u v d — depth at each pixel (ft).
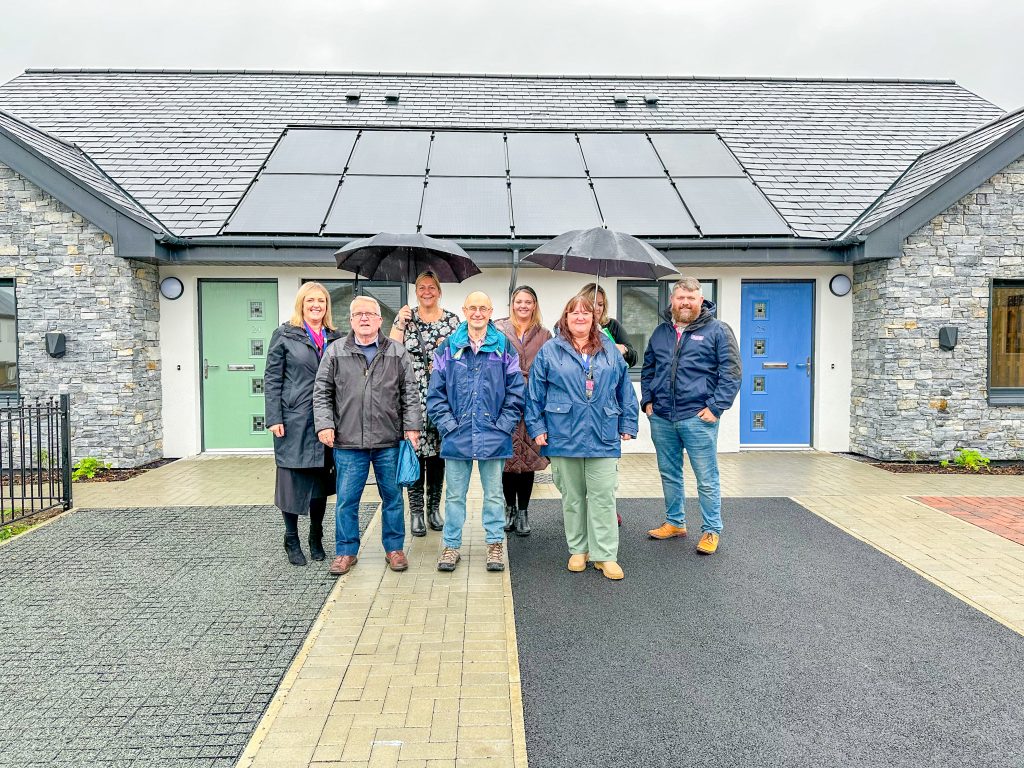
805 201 29.22
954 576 14.30
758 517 18.75
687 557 15.52
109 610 12.55
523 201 28.76
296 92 38.78
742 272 28.48
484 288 28.04
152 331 26.81
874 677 10.23
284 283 27.66
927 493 21.45
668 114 37.93
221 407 28.14
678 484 16.57
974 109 38.32
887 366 26.14
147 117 34.45
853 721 9.09
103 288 24.80
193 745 8.50
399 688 9.82
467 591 13.43
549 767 8.12
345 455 13.98
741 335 28.81
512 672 10.32
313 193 28.40
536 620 12.17
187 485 22.58
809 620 12.20
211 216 26.48
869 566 14.90
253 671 10.36
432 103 38.42
